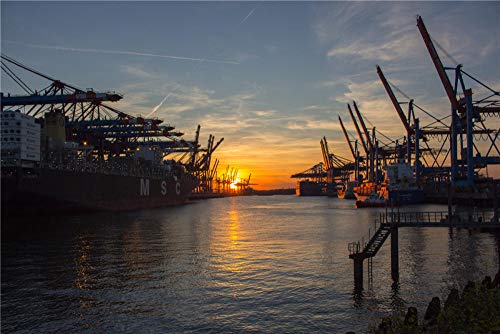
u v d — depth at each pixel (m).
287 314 23.31
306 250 45.59
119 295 26.83
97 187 92.00
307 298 26.28
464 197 102.50
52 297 26.33
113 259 38.78
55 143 85.00
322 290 28.11
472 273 32.06
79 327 21.36
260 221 89.06
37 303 25.11
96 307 24.41
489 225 31.00
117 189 104.06
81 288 28.41
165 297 26.48
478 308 13.63
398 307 24.22
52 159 80.38
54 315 23.06
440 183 158.50
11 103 91.69
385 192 151.38
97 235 56.09
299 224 81.38
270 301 25.70
